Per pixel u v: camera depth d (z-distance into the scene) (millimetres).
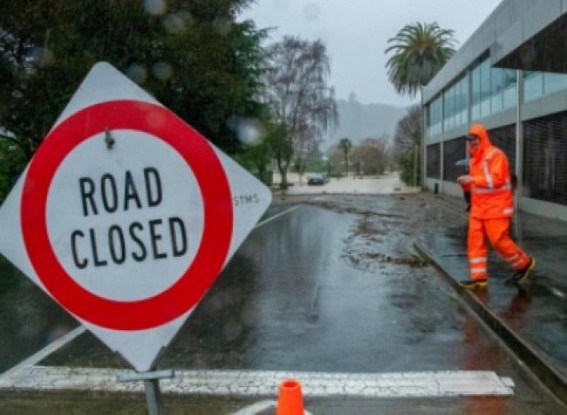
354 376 4969
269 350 5730
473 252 7656
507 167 7527
